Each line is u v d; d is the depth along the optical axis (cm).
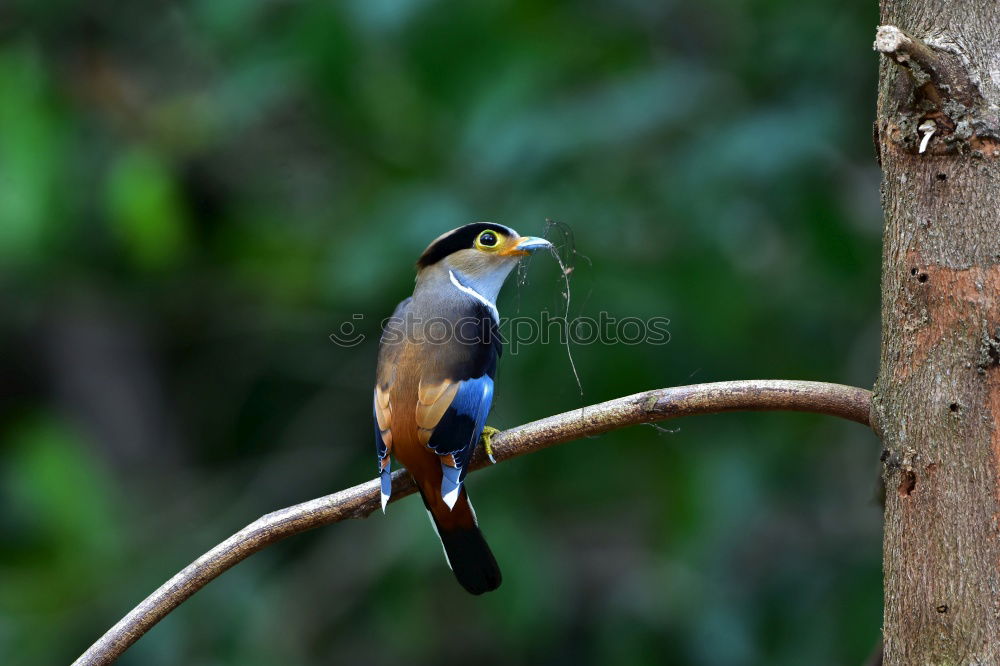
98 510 1199
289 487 1359
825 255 1044
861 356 1058
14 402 1538
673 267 1021
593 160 1060
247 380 1454
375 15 1042
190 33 1269
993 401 424
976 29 433
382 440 650
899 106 447
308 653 1259
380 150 1157
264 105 1220
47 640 1130
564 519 1267
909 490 441
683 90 1085
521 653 1263
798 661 1100
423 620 1173
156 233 1184
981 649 418
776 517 1173
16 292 1361
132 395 1527
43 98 1141
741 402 513
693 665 1083
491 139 1057
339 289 1098
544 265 1012
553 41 1117
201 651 1142
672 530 1048
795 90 1084
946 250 434
